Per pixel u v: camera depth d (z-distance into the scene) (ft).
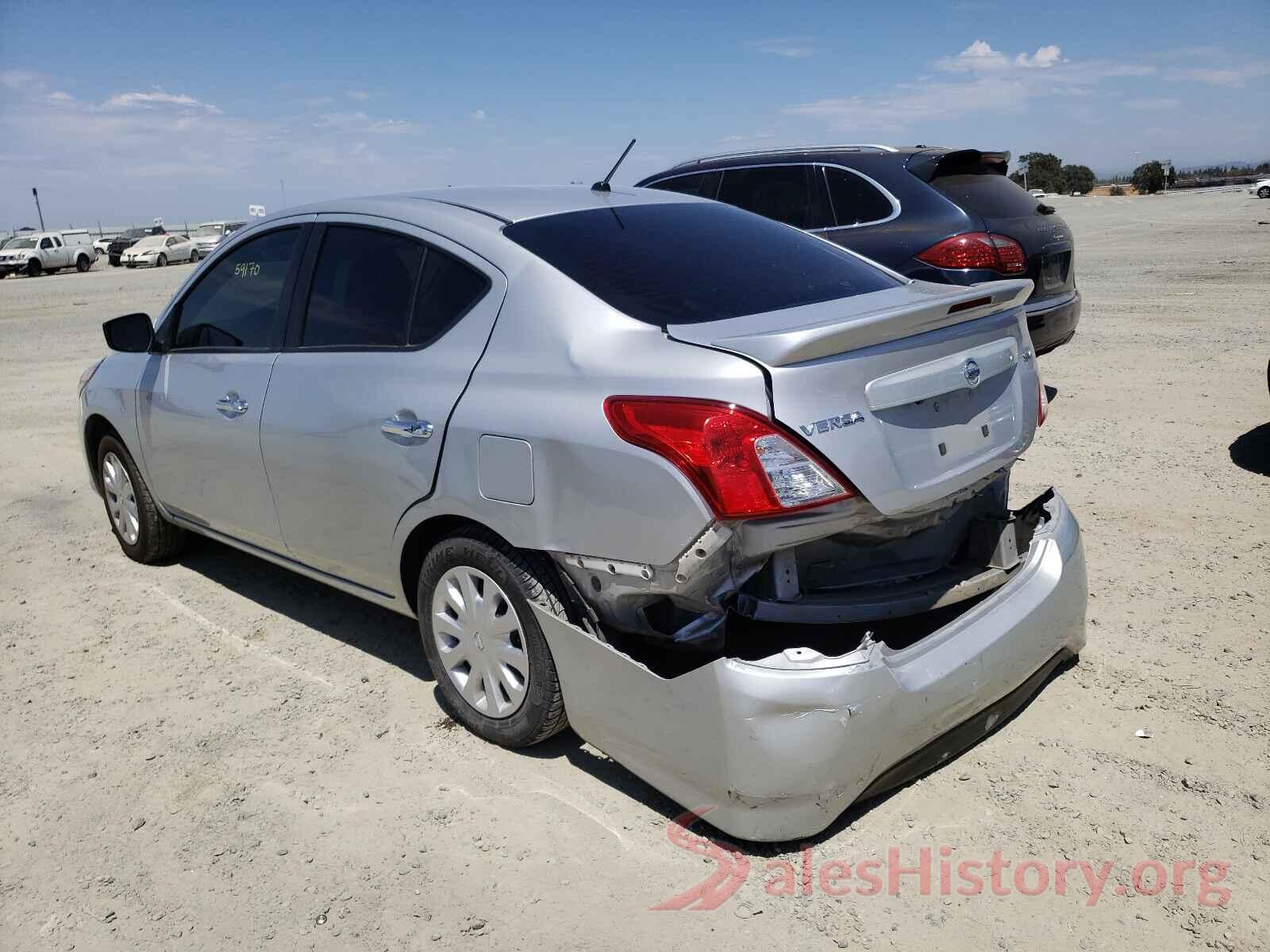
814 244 12.15
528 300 9.93
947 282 21.29
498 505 9.64
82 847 9.44
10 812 10.03
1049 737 10.41
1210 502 17.10
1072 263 23.57
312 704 11.93
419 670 12.70
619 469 8.59
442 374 10.35
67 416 29.63
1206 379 26.55
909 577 9.75
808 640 9.40
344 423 11.24
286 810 9.85
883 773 8.54
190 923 8.39
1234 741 10.18
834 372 8.23
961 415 9.25
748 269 10.68
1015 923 7.96
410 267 11.23
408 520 10.77
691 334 8.87
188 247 130.41
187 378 14.08
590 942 7.96
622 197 12.23
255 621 14.46
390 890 8.66
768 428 8.01
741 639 9.32
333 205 12.60
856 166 22.89
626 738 9.16
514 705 10.30
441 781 10.21
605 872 8.75
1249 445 20.31
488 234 10.66
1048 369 29.35
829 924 8.02
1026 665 9.64
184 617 14.69
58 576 16.56
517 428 9.39
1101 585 14.02
